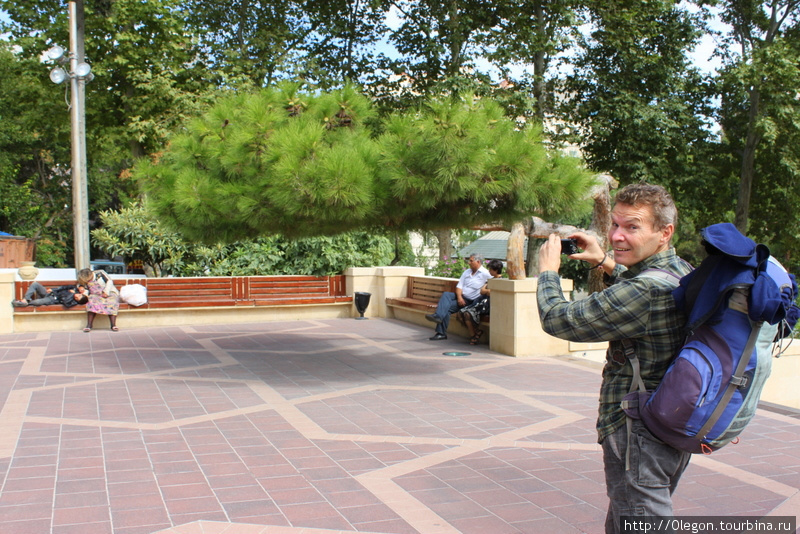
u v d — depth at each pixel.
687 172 23.27
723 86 24.14
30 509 3.82
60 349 9.80
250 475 4.43
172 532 3.52
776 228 27.28
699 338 2.13
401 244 20.17
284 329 12.27
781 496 4.14
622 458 2.26
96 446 5.07
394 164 6.84
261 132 7.21
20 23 23.31
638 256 2.37
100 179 33.34
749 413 2.12
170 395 6.84
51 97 23.45
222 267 15.03
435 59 21.89
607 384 2.37
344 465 4.65
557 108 22.95
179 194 7.34
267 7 23.52
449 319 10.95
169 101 21.34
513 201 7.64
